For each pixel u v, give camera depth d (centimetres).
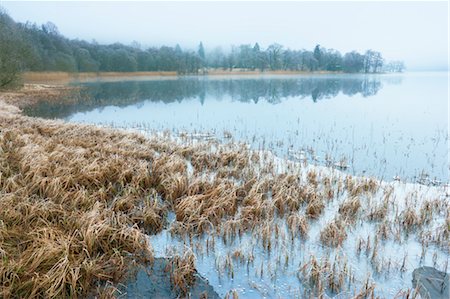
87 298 503
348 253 639
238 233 702
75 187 828
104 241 607
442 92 4903
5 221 630
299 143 1644
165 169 970
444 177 1154
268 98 4025
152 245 659
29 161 916
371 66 14112
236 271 586
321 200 852
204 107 3158
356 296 506
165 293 529
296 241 681
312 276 556
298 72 12606
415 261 618
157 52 12081
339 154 1438
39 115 2641
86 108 3133
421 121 2292
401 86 6394
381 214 780
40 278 485
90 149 1151
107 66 9669
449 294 531
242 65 12669
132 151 1144
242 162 1150
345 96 4269
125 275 558
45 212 673
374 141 1695
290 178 976
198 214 728
